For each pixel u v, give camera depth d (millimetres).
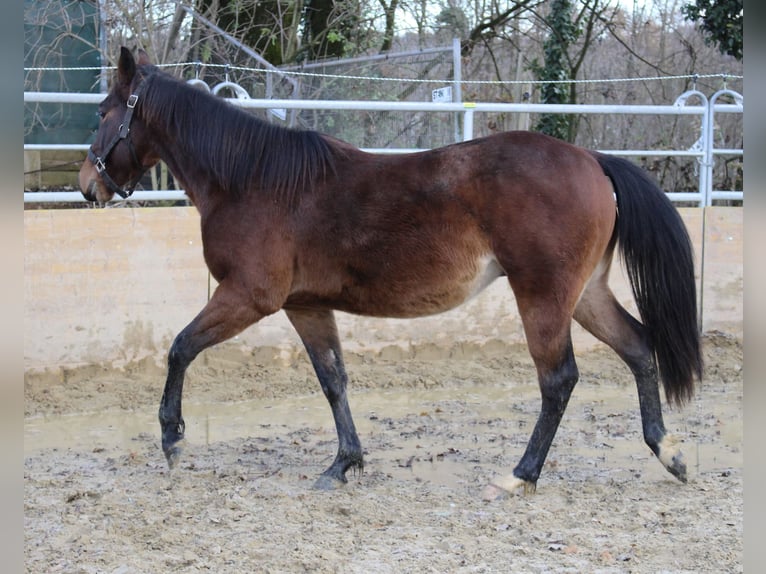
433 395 7961
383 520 4672
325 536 4398
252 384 8031
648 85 17625
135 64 5762
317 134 5352
